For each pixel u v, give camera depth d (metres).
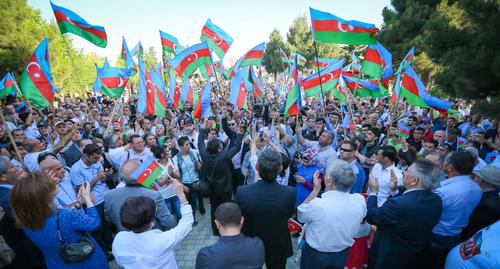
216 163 5.15
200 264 2.21
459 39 7.96
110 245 4.89
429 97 6.00
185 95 10.17
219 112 11.93
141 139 5.37
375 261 3.12
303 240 3.32
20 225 2.46
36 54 5.02
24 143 5.01
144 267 2.39
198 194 6.46
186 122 7.99
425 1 16.67
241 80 8.23
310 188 4.79
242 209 2.94
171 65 7.68
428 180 2.76
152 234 2.45
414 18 16.50
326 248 2.88
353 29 5.27
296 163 5.96
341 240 2.84
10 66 19.36
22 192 2.37
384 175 4.23
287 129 8.88
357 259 3.91
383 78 8.38
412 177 2.85
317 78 7.25
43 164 3.48
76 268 2.64
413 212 2.72
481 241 2.41
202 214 6.53
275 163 2.91
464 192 3.11
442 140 6.06
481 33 6.95
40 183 2.44
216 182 5.19
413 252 2.81
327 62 10.99
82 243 2.63
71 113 10.63
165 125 8.79
